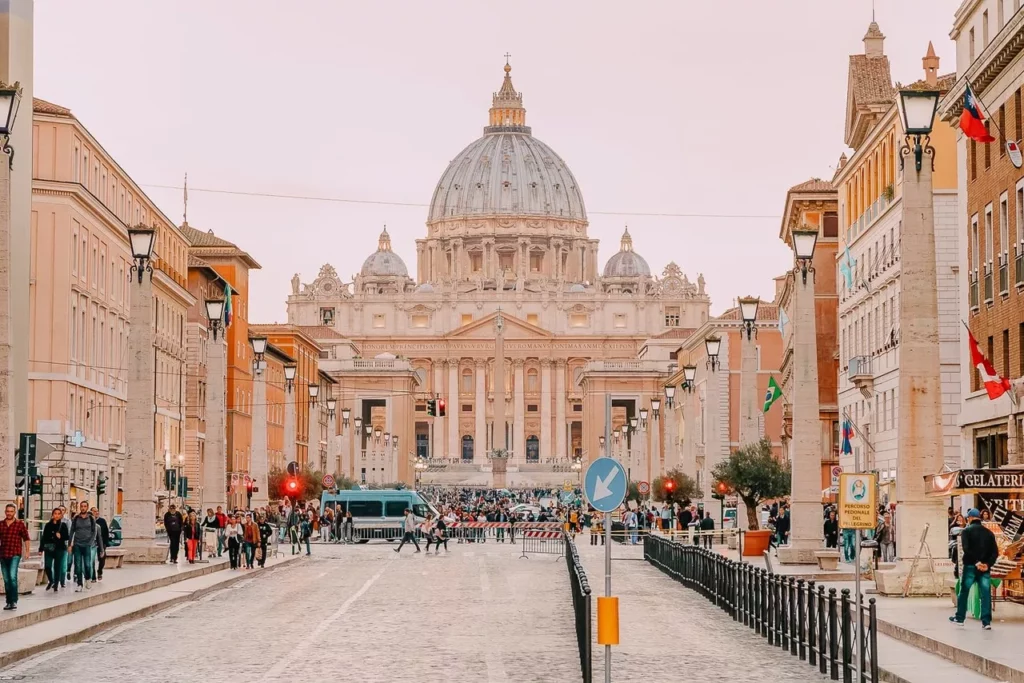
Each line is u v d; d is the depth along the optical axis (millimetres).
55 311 73375
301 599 40812
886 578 35344
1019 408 47000
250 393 130125
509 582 49062
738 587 33500
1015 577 31406
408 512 78125
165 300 98250
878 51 80000
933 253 35094
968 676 22438
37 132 73938
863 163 77750
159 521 91562
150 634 30453
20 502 39969
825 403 91438
